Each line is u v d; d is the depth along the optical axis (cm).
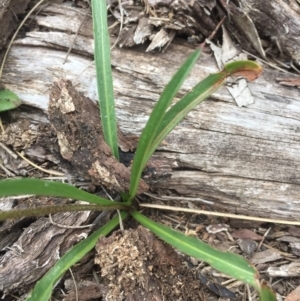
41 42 35
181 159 32
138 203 32
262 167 32
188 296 28
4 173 33
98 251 27
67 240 29
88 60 35
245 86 33
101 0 30
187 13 34
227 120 33
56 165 33
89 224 30
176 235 27
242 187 32
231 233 33
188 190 33
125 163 31
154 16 34
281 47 36
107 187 30
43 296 25
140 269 26
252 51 36
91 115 31
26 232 29
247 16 34
